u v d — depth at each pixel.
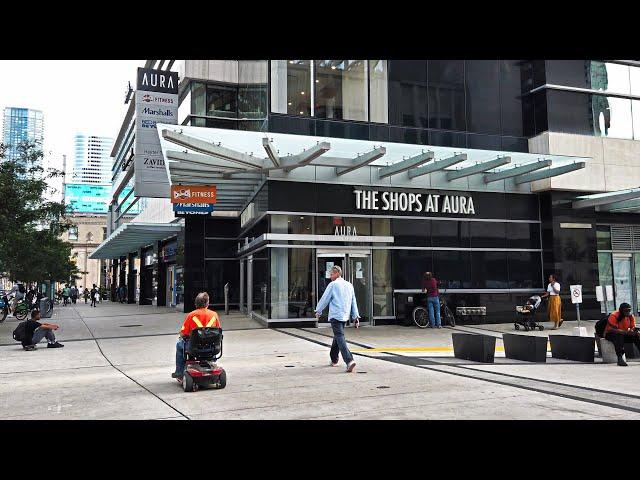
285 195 16.34
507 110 19.48
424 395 6.66
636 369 9.26
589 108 19.95
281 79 16.20
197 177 17.03
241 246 23.22
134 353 11.66
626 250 20.91
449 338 13.99
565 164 17.86
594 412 5.77
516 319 18.33
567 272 19.17
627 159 20.12
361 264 17.22
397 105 17.81
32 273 23.23
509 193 19.28
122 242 32.47
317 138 13.50
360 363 9.59
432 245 18.03
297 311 16.30
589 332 15.73
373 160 15.05
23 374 9.11
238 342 12.81
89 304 42.59
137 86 21.73
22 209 18.36
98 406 6.37
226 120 23.33
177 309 26.81
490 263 18.69
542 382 7.71
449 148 15.33
